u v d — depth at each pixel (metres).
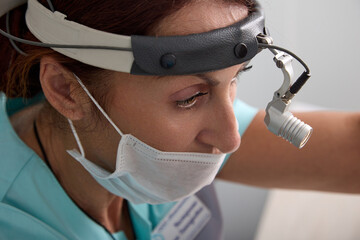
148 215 1.08
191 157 0.75
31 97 0.89
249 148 1.08
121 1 0.60
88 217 0.90
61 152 0.87
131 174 0.79
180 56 0.60
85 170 0.86
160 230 1.09
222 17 0.62
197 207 1.12
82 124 0.76
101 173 0.81
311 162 1.07
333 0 1.59
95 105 0.72
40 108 0.89
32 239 0.85
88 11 0.63
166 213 1.10
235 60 0.62
